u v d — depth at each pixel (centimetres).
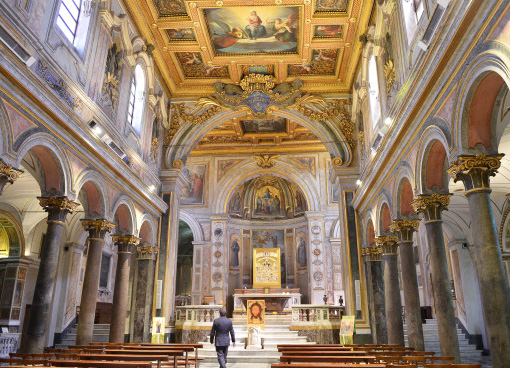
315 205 2650
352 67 1738
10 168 783
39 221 1820
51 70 930
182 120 1922
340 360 695
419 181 977
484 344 1705
